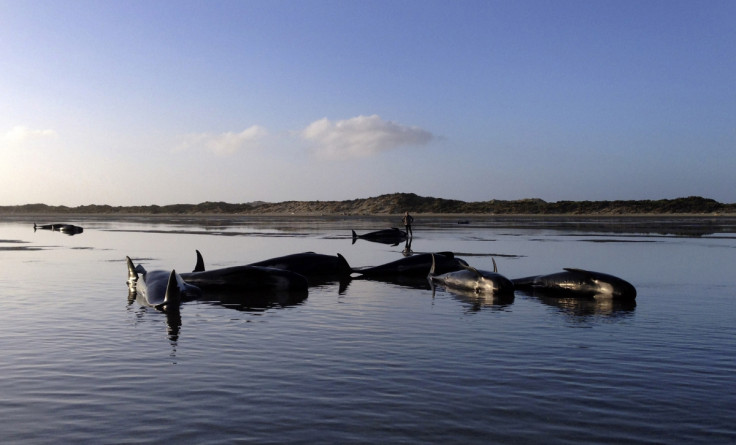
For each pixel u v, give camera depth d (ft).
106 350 27.94
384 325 34.12
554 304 42.45
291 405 20.30
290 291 49.75
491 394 21.44
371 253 88.28
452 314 38.01
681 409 19.95
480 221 273.13
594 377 23.56
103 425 18.57
